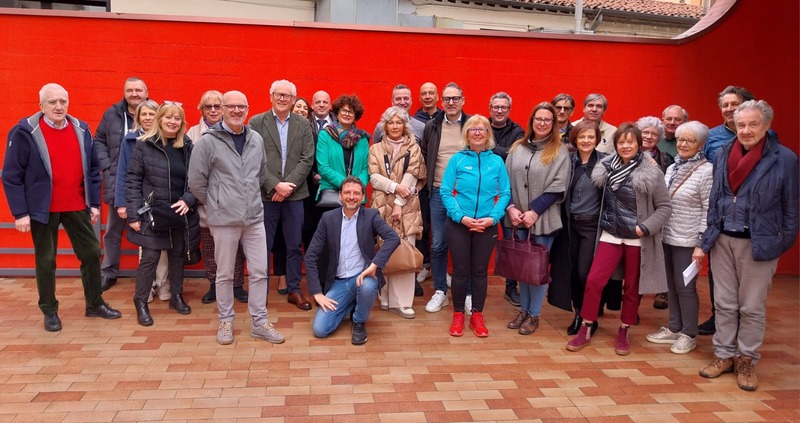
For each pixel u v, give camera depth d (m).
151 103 4.54
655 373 3.81
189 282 5.64
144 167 4.27
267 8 9.34
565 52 6.00
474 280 4.43
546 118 4.27
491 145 4.37
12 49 5.34
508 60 5.95
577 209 4.29
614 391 3.53
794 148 6.14
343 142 4.82
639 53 6.07
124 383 3.44
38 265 4.18
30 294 5.11
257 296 4.18
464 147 4.46
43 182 4.05
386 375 3.66
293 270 4.96
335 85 5.78
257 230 4.10
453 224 4.39
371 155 4.80
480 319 4.45
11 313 4.61
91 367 3.65
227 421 3.04
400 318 4.78
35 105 5.41
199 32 5.56
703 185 4.02
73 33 5.40
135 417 3.06
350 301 4.29
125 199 4.42
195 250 4.65
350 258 4.31
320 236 4.32
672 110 4.84
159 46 5.52
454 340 4.31
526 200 4.38
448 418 3.14
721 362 3.78
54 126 4.14
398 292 4.78
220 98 4.81
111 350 3.93
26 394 3.27
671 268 4.31
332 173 4.76
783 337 4.55
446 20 10.15
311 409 3.20
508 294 5.36
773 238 3.48
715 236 3.69
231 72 5.63
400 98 5.13
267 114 4.70
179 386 3.42
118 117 4.97
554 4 12.45
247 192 3.97
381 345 4.17
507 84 5.96
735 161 3.59
